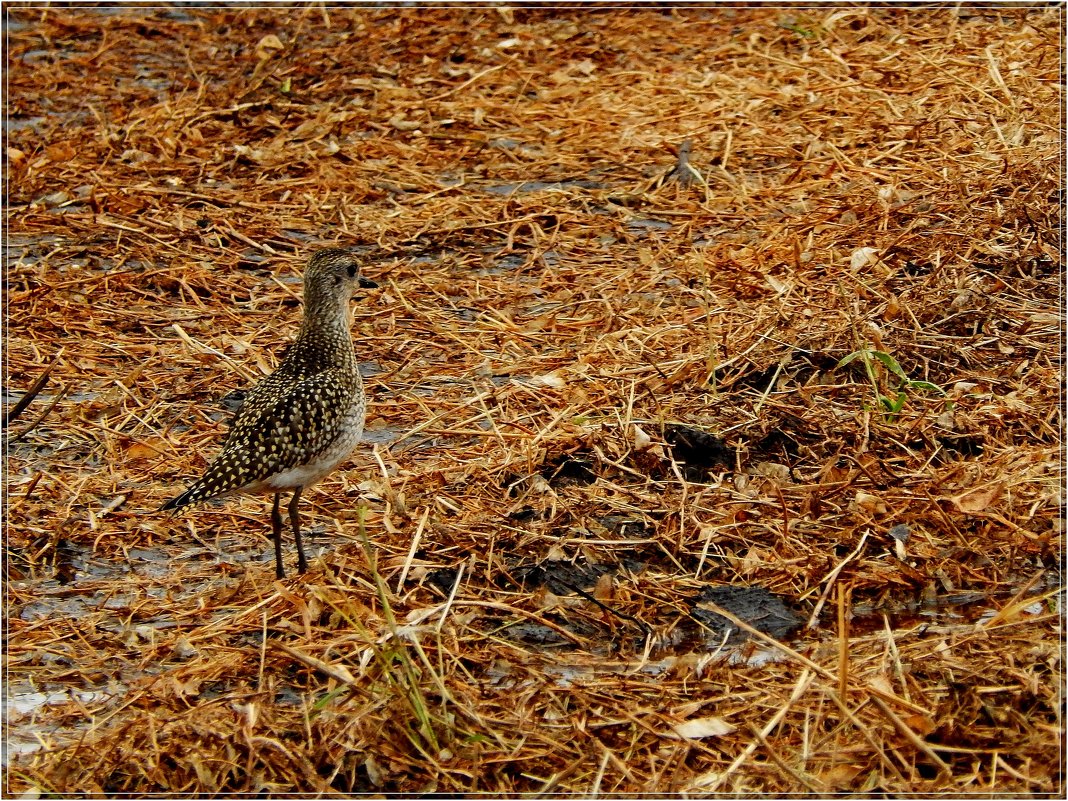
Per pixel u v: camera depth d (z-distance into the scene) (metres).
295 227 16.36
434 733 8.53
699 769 8.38
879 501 10.78
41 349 13.90
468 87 19.66
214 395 13.08
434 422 12.37
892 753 8.31
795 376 12.48
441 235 16.09
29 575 10.62
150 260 15.62
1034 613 9.78
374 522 11.02
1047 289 13.73
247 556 10.84
